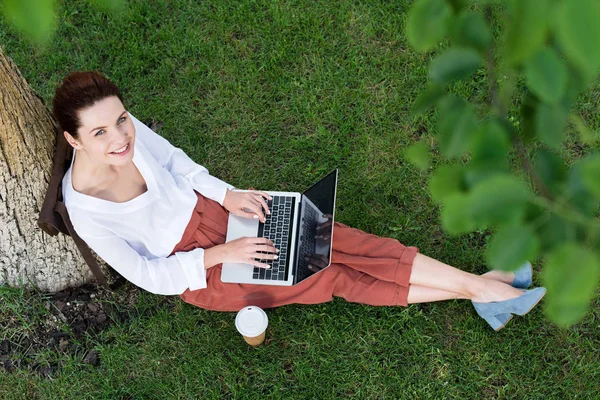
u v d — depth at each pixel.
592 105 3.56
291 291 2.96
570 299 0.71
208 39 3.92
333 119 3.69
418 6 0.88
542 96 0.78
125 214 2.67
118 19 3.91
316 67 3.81
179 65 3.88
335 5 3.94
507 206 0.79
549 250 0.80
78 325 3.19
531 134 1.02
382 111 3.67
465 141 0.94
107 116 2.38
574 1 0.61
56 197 2.62
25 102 2.65
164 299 3.28
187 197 2.92
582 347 3.09
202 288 2.93
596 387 3.01
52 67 3.84
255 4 3.97
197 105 3.80
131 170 2.72
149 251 2.90
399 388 3.05
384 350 3.14
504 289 2.92
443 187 0.91
